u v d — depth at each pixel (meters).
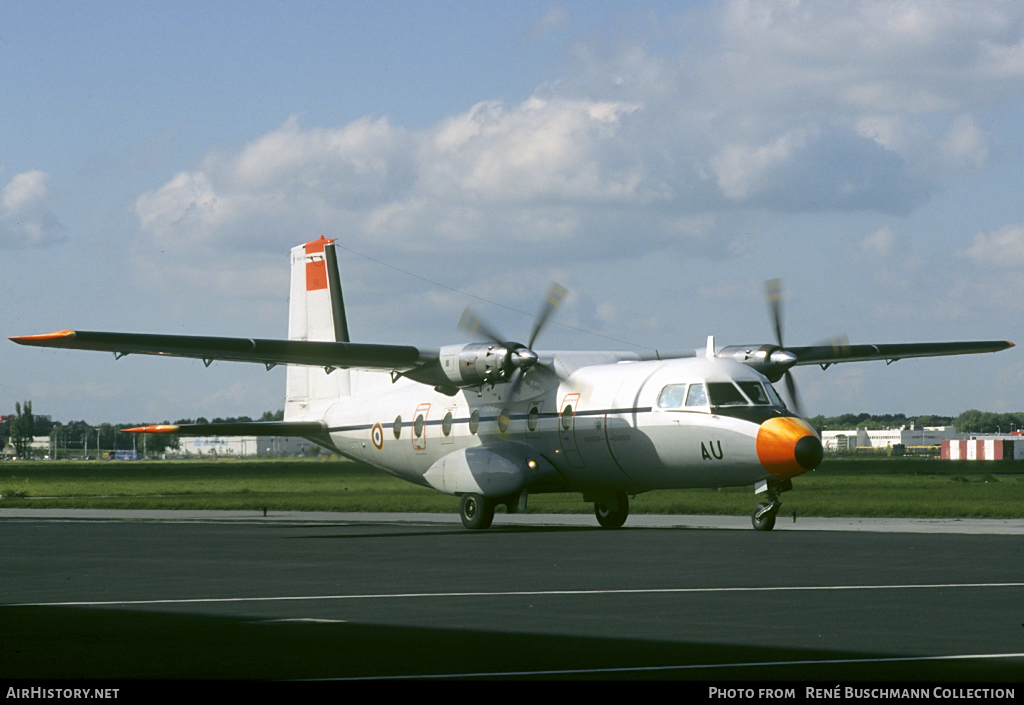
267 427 73.75
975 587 29.84
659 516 74.25
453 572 35.31
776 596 28.20
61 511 87.81
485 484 60.25
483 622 24.16
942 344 71.75
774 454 51.34
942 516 69.81
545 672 18.59
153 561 40.19
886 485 120.19
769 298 63.56
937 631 22.55
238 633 22.78
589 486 60.62
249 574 35.16
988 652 20.17
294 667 19.09
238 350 57.97
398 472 72.19
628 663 19.31
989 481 132.75
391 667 19.06
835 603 26.80
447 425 66.69
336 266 75.06
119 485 138.75
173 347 57.00
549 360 61.84
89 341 54.59
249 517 76.75
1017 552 40.78
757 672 18.48
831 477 149.00
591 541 48.44
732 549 42.88
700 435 53.94
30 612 26.16
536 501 98.88
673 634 22.36
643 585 30.98
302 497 101.00
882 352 70.69
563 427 59.88
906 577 32.47
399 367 62.84
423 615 25.31
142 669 18.98
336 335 74.81
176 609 26.58
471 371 61.09
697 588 30.08
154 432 70.38
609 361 63.03
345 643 21.50
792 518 66.06
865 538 48.31
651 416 55.88
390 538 52.34
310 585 31.80
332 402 76.19
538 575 34.09
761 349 62.06
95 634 22.77
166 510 88.50
